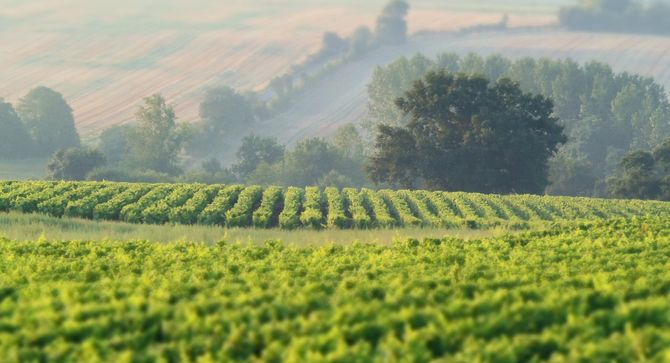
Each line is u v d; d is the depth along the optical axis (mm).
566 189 171125
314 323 24984
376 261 36250
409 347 22812
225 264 36344
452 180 120062
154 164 195625
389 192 93562
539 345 23172
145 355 23250
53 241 43656
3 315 27406
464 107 121812
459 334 23906
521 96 123188
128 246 42250
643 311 25359
